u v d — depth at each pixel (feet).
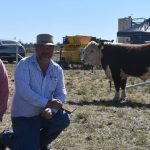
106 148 32.63
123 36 153.58
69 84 77.56
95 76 96.68
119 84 58.90
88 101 57.26
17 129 25.84
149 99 60.34
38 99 25.27
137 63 57.47
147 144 34.01
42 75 26.02
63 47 134.21
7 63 132.67
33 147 25.53
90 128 38.75
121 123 41.01
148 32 150.30
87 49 60.85
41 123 26.50
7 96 25.46
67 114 27.17
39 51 25.61
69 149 32.09
